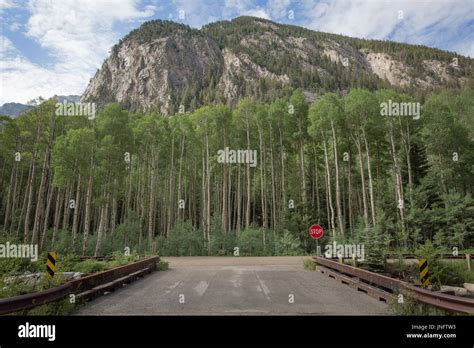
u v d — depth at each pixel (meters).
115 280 12.55
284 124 46.59
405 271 14.91
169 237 40.00
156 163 48.28
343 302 9.64
